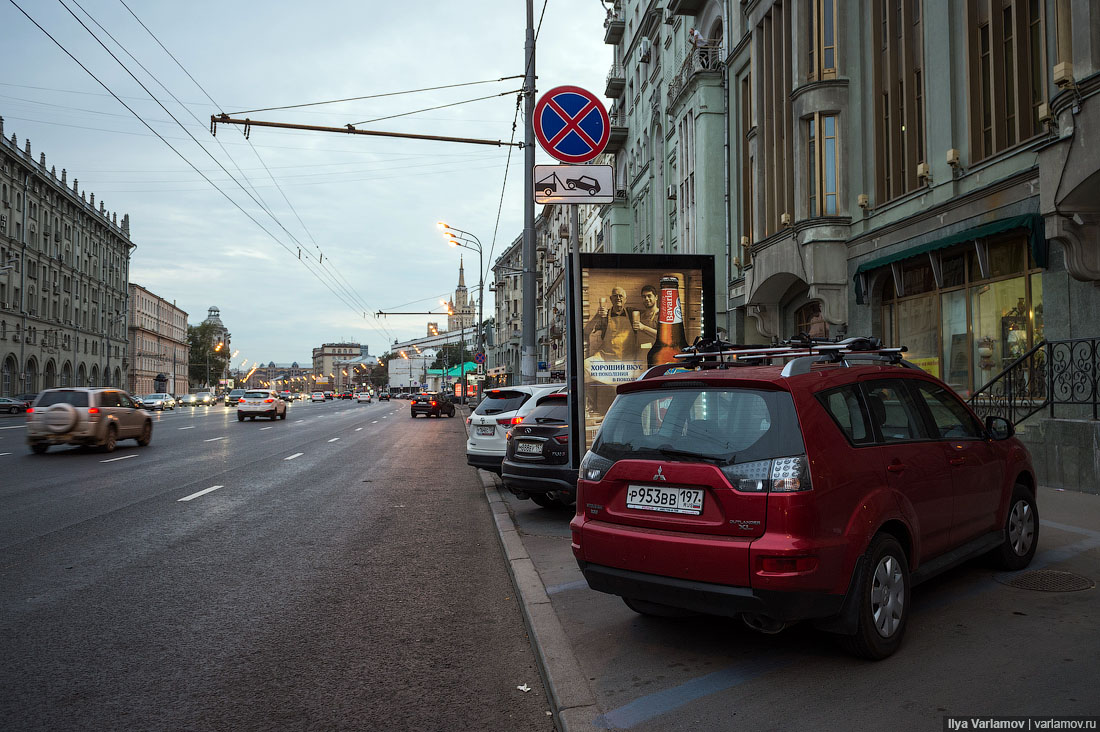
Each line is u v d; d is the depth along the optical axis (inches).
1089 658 147.3
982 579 206.1
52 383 2903.5
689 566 148.3
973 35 444.5
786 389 150.8
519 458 339.0
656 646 165.3
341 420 1509.6
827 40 577.6
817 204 580.7
